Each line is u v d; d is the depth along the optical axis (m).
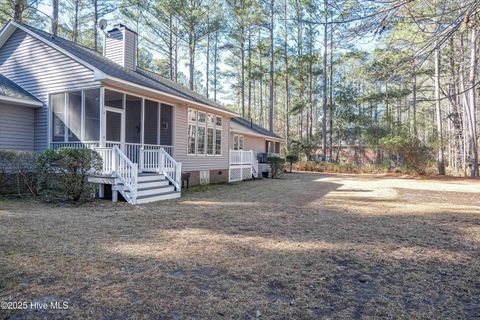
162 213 6.92
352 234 5.28
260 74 30.61
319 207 8.08
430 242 4.83
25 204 7.66
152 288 3.06
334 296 2.97
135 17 23.00
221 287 3.12
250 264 3.78
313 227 5.76
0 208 7.06
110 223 5.79
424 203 9.04
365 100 23.44
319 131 34.22
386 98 22.83
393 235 5.23
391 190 12.64
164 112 12.18
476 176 20.33
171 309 2.66
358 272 3.59
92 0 21.70
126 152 10.82
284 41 30.72
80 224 5.63
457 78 12.55
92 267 3.58
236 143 19.45
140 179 9.12
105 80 9.01
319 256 4.12
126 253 4.11
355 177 20.52
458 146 27.17
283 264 3.80
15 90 10.04
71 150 7.83
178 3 22.52
